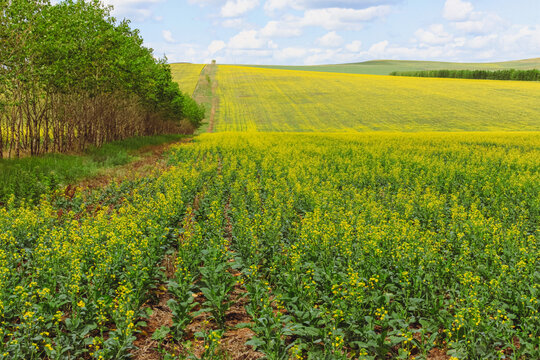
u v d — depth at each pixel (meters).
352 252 7.67
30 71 18.47
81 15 22.86
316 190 14.41
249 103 91.88
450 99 86.25
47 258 6.72
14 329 5.17
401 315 5.41
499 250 8.15
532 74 122.88
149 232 8.66
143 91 33.12
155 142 37.97
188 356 4.62
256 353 5.10
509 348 5.22
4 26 16.83
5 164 16.67
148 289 6.56
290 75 133.38
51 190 13.57
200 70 147.25
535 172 18.64
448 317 5.58
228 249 8.95
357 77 129.50
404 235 8.36
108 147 28.56
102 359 4.42
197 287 6.46
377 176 17.80
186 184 14.78
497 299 5.95
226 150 28.95
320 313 5.20
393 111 77.88
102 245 7.41
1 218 9.04
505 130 59.88
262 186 15.59
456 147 31.25
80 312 5.24
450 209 11.98
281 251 8.20
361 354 4.64
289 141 37.28
